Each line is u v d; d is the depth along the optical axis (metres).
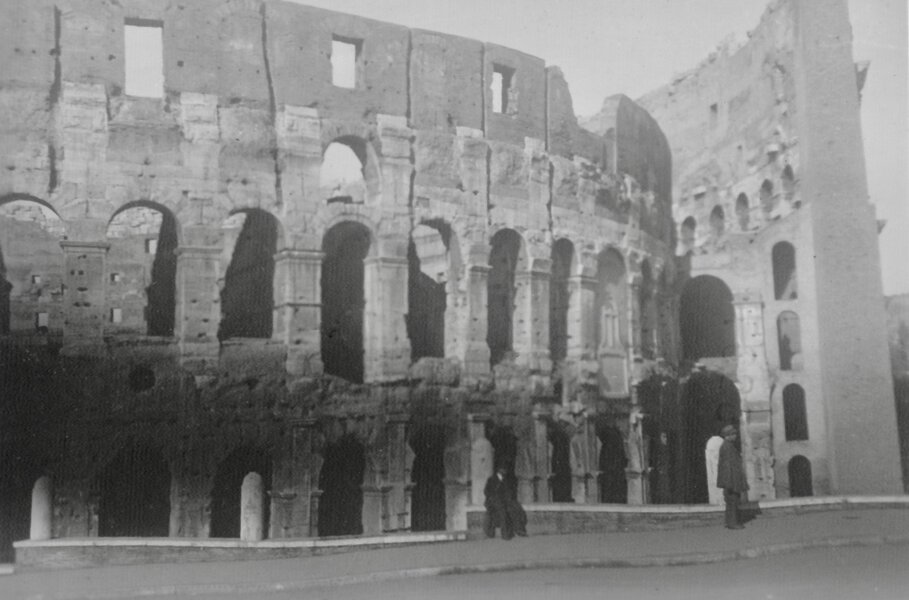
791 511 32.34
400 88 45.75
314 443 41.28
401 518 43.19
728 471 29.86
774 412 56.78
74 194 38.47
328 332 47.06
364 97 44.66
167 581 25.55
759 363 57.50
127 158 39.41
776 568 25.42
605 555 26.42
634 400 54.50
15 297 59.88
